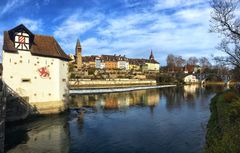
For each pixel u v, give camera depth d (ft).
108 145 80.07
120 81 382.83
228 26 78.74
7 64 113.50
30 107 119.75
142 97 231.50
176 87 399.85
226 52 98.17
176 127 102.53
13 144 82.28
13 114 110.93
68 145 80.84
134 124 110.22
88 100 204.33
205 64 609.83
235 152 35.81
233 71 143.33
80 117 128.16
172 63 597.52
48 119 121.49
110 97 230.27
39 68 124.67
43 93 125.70
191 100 202.28
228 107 72.69
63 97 137.90
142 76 465.88
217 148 39.47
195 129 98.12
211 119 91.81
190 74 515.91
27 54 120.26
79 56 484.33
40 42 131.13
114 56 590.55
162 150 74.02
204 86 423.64
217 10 78.79
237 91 123.24
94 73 411.34
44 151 75.20
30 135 92.99
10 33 116.88
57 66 133.18
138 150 74.64
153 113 139.33
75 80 309.01
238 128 43.57
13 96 112.88
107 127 105.09
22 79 117.91
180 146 77.20
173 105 172.14
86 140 86.17
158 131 96.63
